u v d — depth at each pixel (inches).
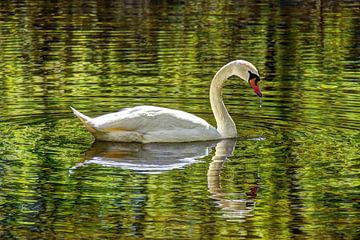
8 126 618.8
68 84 756.0
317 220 440.1
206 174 512.4
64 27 1066.1
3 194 477.4
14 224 437.4
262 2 1288.1
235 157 546.3
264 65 840.3
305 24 1083.9
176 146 577.0
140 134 582.6
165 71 810.8
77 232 426.9
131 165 531.8
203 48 924.6
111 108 675.4
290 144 571.8
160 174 512.7
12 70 815.1
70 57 877.8
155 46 935.0
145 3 1283.2
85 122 574.2
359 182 492.7
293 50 916.0
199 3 1283.2
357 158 536.4
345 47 930.1
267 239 418.0
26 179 501.7
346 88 738.2
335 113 653.3
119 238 419.2
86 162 536.1
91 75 793.6
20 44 949.8
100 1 1304.1
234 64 609.0
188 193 479.8
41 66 832.9
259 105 683.4
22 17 1148.5
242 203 463.5
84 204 462.6
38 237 421.1
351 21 1101.7
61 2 1295.5
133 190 484.1
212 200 467.8
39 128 615.5
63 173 513.3
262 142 580.1
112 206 460.4
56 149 563.8
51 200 469.1
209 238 418.6
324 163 528.1
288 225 434.3
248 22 1101.7
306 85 753.6
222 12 1188.5
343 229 428.8
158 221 439.8
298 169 517.3
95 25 1079.0
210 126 595.2
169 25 1077.1
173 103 692.7
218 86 607.5
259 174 510.3
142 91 731.4
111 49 919.7
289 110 664.4
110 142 584.4
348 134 593.6
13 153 551.8
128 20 1120.8
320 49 921.5
